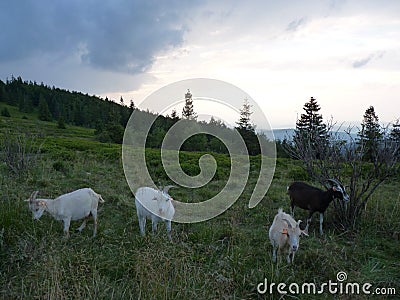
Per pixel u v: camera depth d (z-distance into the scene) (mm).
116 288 3223
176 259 3393
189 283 3209
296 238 3883
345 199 5047
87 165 9281
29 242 3773
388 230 5055
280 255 4082
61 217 4414
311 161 5699
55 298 2789
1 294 2934
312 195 5336
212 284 3240
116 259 3770
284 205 6465
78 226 4844
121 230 4816
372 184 7734
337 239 4895
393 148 5258
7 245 3850
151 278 3164
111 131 24438
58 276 3055
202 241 4473
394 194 7195
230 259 3889
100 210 5527
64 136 29359
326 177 5605
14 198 5273
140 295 2965
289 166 11297
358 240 4754
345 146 5582
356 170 5406
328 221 5582
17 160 7492
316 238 4898
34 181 6648
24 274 3311
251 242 4691
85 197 4523
